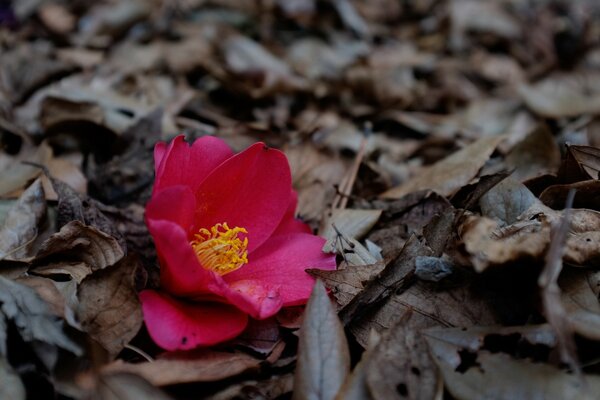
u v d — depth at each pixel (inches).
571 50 31.5
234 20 30.4
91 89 19.8
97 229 13.5
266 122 21.6
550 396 11.9
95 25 27.8
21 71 20.9
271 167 13.9
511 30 32.9
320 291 12.5
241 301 12.2
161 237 12.0
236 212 14.0
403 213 15.7
